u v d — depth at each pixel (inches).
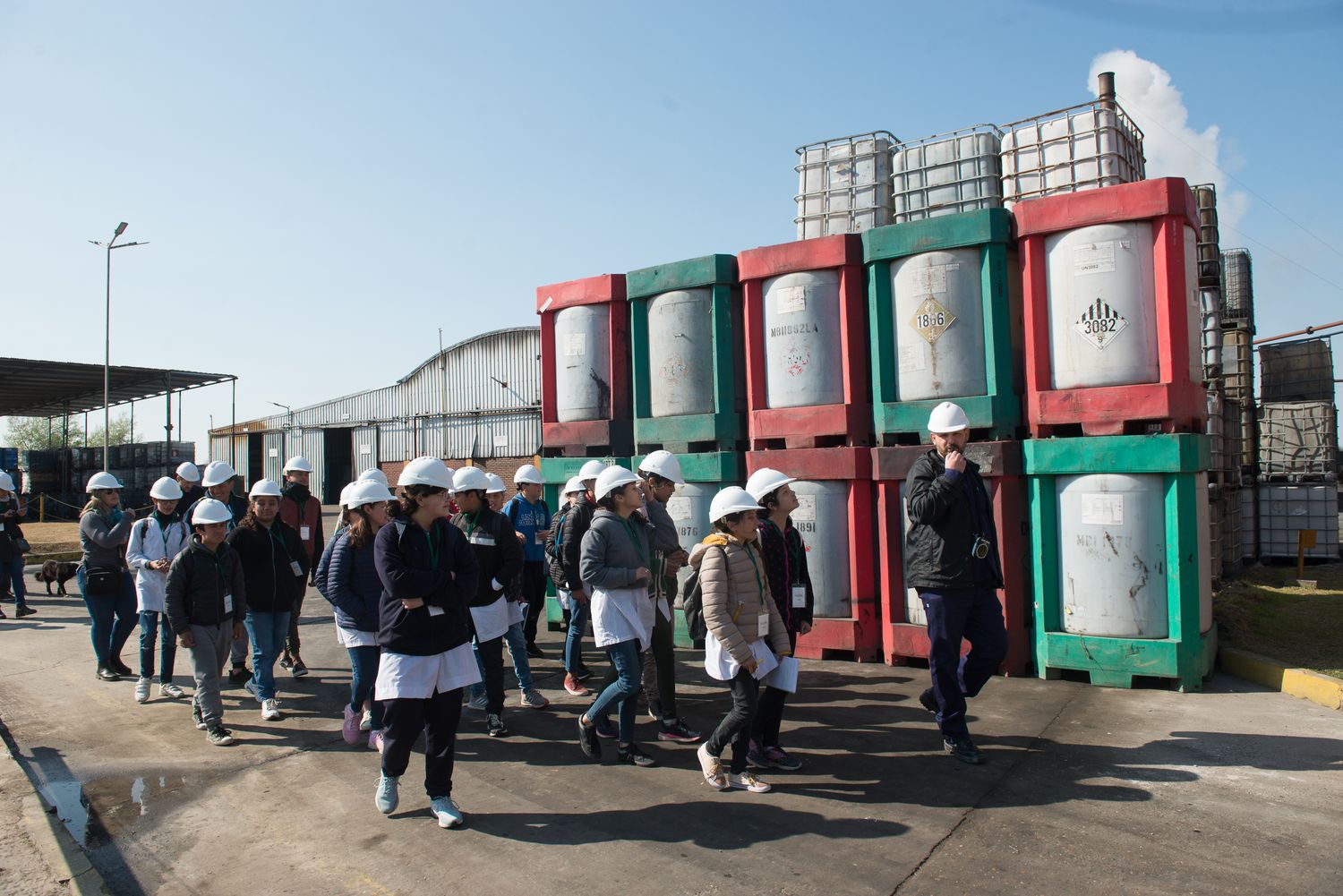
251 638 253.0
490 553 232.1
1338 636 301.7
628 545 206.8
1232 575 469.4
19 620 432.8
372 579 221.0
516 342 1142.3
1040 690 253.0
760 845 157.1
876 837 158.9
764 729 196.9
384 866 153.5
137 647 363.9
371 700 222.5
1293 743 202.2
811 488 303.0
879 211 333.1
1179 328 247.4
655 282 341.1
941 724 200.5
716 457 323.0
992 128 316.5
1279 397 605.9
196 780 201.3
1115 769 189.0
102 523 298.7
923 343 284.4
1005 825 161.9
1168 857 147.3
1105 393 253.9
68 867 152.2
